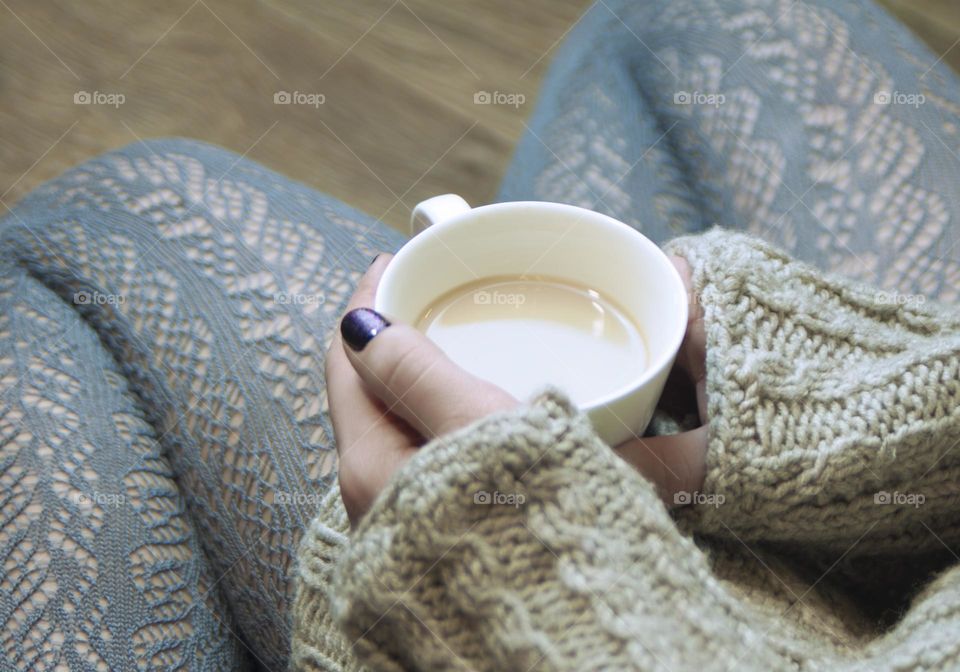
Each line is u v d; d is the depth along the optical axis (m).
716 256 0.48
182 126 1.06
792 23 0.65
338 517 0.52
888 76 0.63
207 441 0.59
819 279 0.49
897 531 0.49
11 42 1.10
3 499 0.56
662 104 0.66
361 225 0.65
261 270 0.62
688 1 0.67
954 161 0.60
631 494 0.43
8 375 0.60
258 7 1.13
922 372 0.47
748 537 0.49
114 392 0.60
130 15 1.13
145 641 0.56
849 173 0.61
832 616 0.49
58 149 1.04
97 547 0.56
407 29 1.12
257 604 0.59
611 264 0.48
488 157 1.04
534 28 1.12
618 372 0.47
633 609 0.41
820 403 0.47
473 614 0.42
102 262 0.63
